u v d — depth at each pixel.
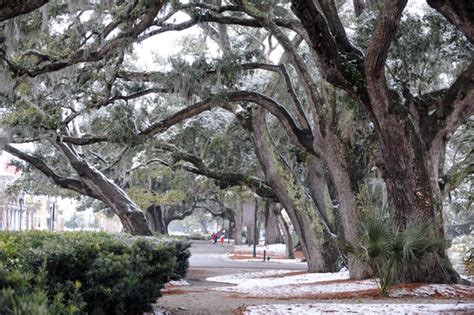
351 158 21.20
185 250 21.66
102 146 36.38
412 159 16.89
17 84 20.53
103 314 8.66
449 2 13.11
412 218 16.70
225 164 35.19
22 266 7.04
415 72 19.48
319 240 26.45
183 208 67.25
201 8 22.20
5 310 4.43
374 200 23.34
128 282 9.08
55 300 5.84
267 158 26.34
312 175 28.36
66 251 7.96
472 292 15.64
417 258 15.95
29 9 10.81
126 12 19.45
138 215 29.28
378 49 15.20
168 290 18.22
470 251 14.84
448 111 17.92
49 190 44.69
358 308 11.79
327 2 17.09
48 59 20.92
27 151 32.09
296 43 25.22
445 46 19.33
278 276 26.36
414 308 11.59
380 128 16.80
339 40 16.88
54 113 25.05
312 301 14.40
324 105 21.44
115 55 21.03
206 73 22.39
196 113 23.23
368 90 16.27
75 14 20.92
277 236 65.94
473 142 24.25
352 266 21.05
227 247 63.97
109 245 9.71
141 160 39.53
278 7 23.84
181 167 30.42
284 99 30.20
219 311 11.95
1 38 19.08
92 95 24.48
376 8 20.80
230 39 28.64
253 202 47.50
